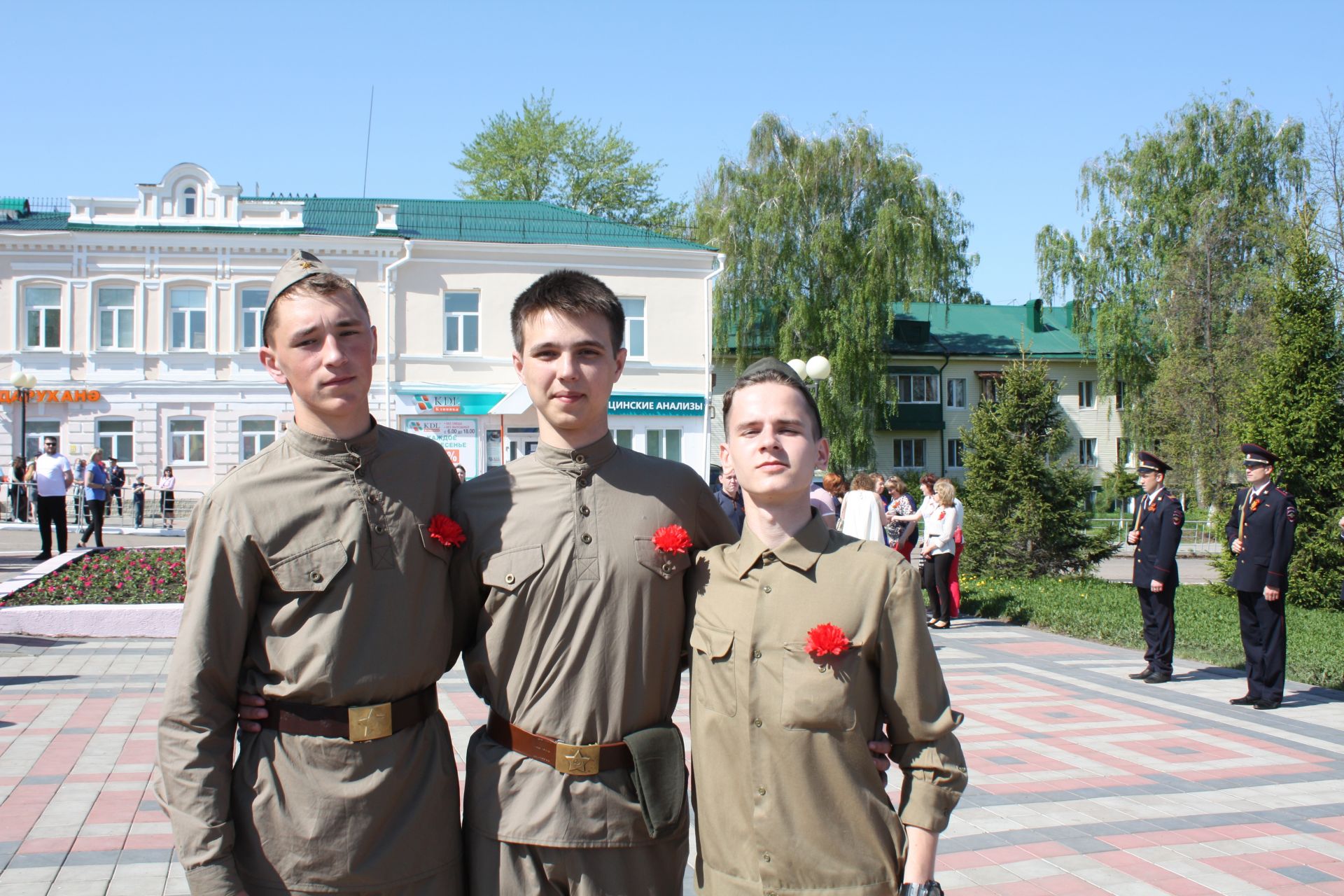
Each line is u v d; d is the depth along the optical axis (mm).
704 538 2795
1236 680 9305
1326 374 14820
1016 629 12453
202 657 2303
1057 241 35969
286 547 2363
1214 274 31391
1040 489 16984
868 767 2361
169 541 20359
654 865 2494
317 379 2404
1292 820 5324
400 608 2428
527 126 46219
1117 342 34312
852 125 32750
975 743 6891
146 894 4082
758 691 2359
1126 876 4543
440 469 2641
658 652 2539
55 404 26469
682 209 39906
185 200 26875
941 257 32375
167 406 26812
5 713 7020
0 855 4473
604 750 2438
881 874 2299
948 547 12656
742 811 2344
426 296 27250
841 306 31656
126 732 6539
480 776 2502
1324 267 15586
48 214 29688
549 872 2404
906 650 2359
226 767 2322
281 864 2297
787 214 31797
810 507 2529
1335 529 14594
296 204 27125
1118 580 18609
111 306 26734
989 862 4695
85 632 10062
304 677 2322
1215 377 29328
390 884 2344
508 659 2504
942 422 42938
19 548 18609
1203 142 34125
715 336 32312
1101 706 8141
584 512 2551
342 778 2318
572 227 30344
